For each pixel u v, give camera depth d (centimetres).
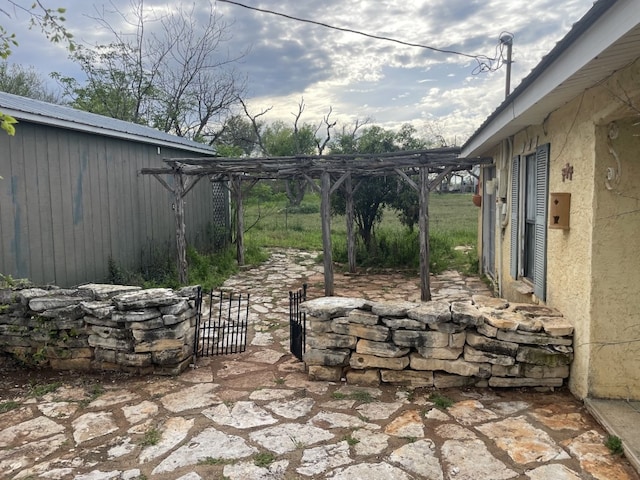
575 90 350
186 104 2234
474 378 412
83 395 416
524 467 289
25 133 656
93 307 465
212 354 528
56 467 300
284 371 475
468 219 2164
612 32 219
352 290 920
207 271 1022
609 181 349
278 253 1441
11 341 492
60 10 332
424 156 788
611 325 358
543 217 474
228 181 1286
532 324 394
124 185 885
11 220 636
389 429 342
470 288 908
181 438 335
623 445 301
